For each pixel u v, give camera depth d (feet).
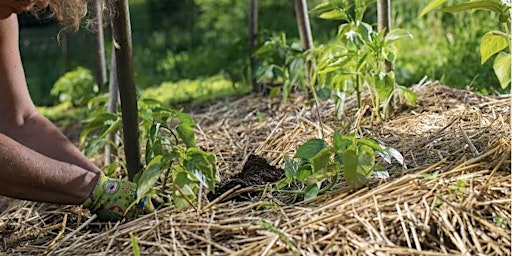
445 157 10.11
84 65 30.37
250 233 8.67
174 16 35.55
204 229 8.80
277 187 9.78
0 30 10.55
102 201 9.97
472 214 8.30
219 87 22.50
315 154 9.57
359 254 8.05
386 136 11.68
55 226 10.17
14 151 9.55
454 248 8.17
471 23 19.97
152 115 11.69
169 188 10.91
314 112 13.76
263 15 31.40
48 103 24.90
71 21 10.15
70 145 10.63
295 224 8.63
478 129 11.01
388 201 8.71
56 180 9.82
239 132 13.79
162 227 9.00
